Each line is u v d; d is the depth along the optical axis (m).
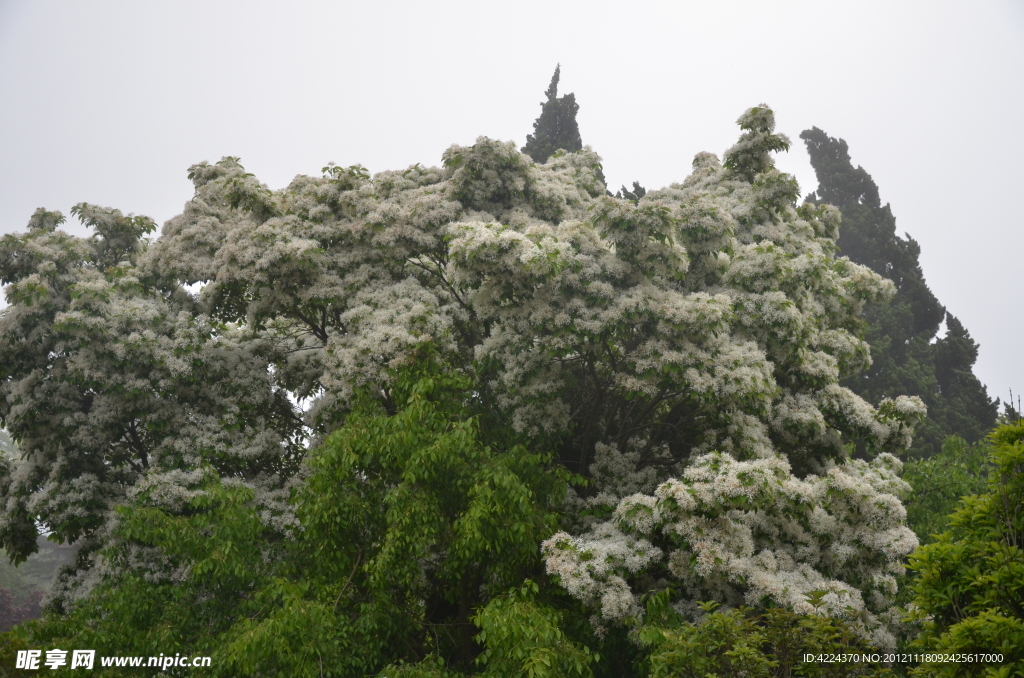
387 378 11.20
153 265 14.83
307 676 8.60
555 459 13.31
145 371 13.75
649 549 9.79
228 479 12.38
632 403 13.66
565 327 11.27
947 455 20.59
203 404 14.10
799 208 17.45
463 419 11.14
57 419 14.19
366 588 10.41
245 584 10.49
